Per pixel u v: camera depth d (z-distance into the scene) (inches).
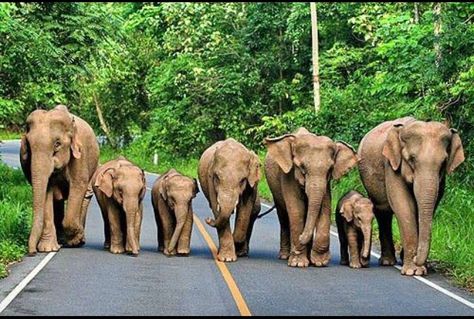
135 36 2087.8
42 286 506.3
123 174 655.8
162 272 566.3
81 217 692.7
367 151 644.7
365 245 588.4
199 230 825.5
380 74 1062.4
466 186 890.7
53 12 1133.1
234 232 644.7
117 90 2126.0
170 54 1803.6
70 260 610.9
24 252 640.4
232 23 1744.6
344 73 1540.4
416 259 570.3
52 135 650.8
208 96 1707.7
